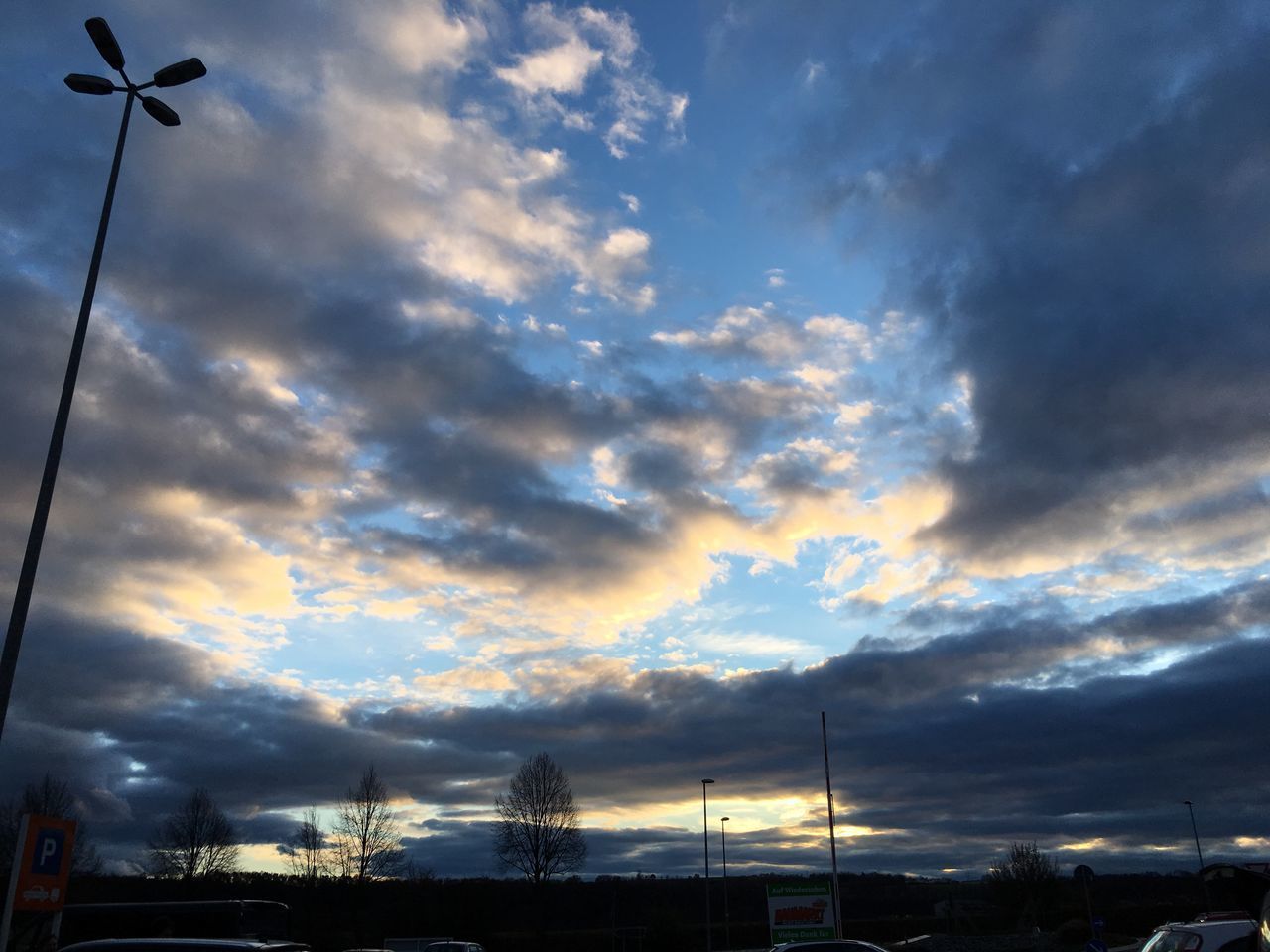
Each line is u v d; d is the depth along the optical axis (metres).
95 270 17.73
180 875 63.12
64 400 16.59
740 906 114.94
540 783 74.50
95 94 18.70
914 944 63.41
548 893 72.56
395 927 67.56
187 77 18.84
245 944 13.57
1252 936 11.78
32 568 15.23
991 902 91.25
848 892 113.19
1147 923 78.62
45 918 25.39
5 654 14.57
